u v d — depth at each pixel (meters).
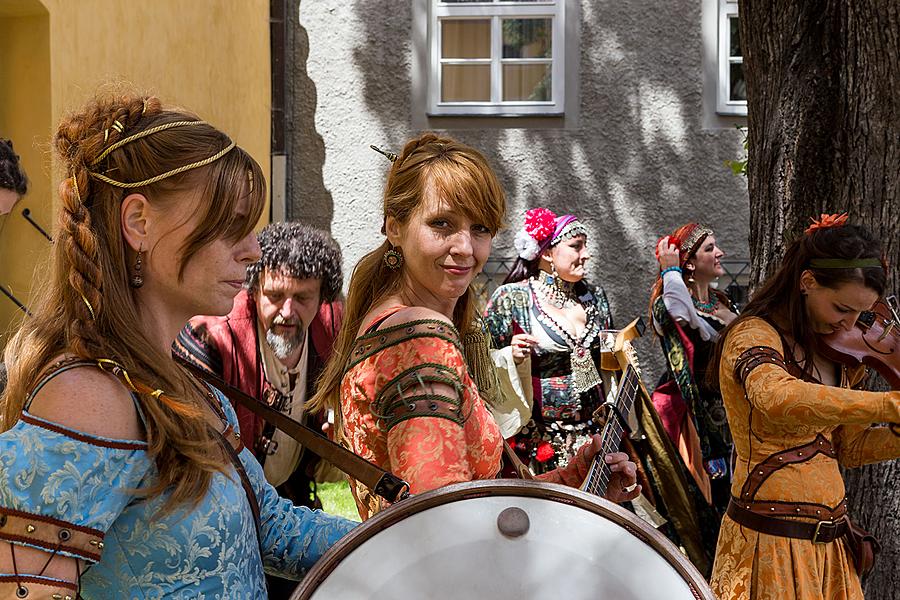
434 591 1.45
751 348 3.05
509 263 8.19
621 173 8.17
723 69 8.11
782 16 3.66
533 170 8.20
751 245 3.82
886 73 3.44
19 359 1.40
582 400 4.92
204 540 1.39
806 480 3.06
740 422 3.12
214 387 1.75
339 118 8.27
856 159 3.52
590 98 8.16
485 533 1.48
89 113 1.46
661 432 4.19
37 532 1.26
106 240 1.41
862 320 3.22
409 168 2.14
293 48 8.27
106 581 1.35
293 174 8.29
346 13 8.24
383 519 1.48
